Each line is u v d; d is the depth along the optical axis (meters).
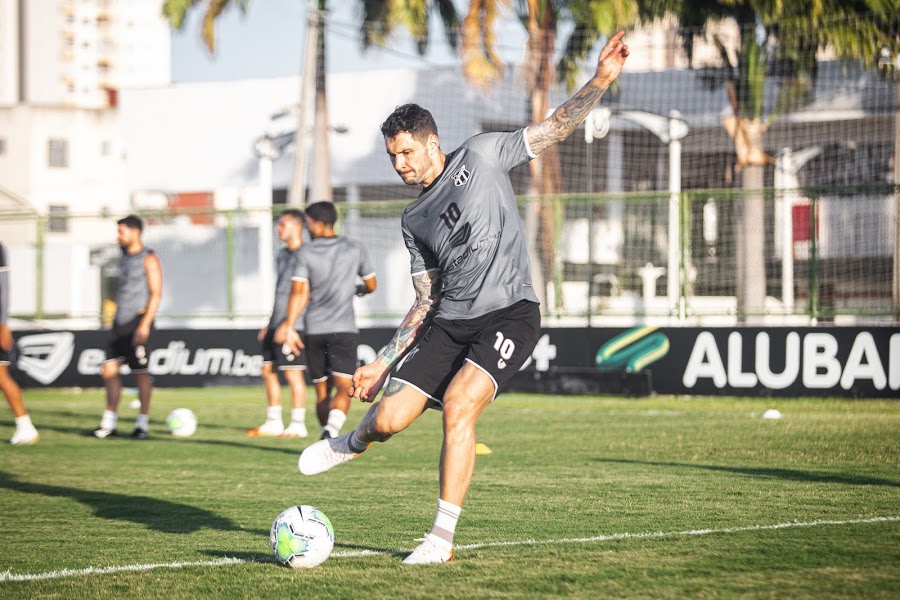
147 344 14.12
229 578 5.73
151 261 14.20
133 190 37.47
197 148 36.78
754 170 31.73
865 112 30.81
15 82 110.88
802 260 27.16
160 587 5.57
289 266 14.06
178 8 35.88
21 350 25.92
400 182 34.75
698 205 26.80
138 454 12.30
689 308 22.05
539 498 8.55
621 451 11.99
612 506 8.09
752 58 31.56
